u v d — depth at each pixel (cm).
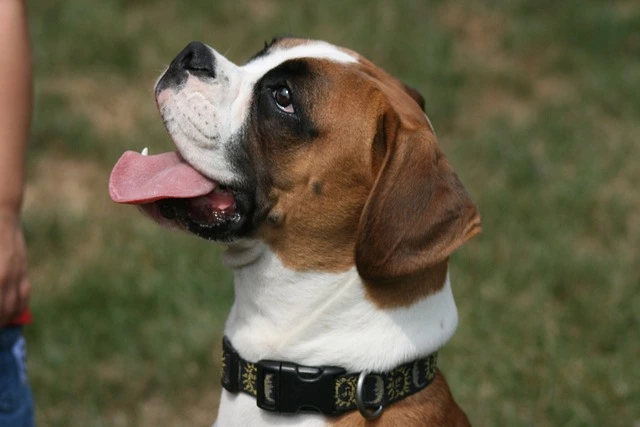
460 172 1266
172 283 1032
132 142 1330
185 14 1673
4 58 574
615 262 1078
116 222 1162
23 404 612
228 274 1050
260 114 573
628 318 982
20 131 573
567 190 1214
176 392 920
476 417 862
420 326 565
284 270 568
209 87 579
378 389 555
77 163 1298
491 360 917
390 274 538
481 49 1617
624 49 1633
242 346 577
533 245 1104
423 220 543
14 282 548
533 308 998
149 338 966
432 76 1505
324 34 1596
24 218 1151
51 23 1620
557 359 917
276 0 1727
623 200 1206
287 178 566
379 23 1634
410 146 550
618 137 1380
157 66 1527
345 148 563
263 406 561
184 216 584
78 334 969
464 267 1062
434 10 1705
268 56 611
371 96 568
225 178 573
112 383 920
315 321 560
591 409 868
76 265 1079
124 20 1652
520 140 1347
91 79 1499
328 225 564
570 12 1708
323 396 553
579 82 1540
